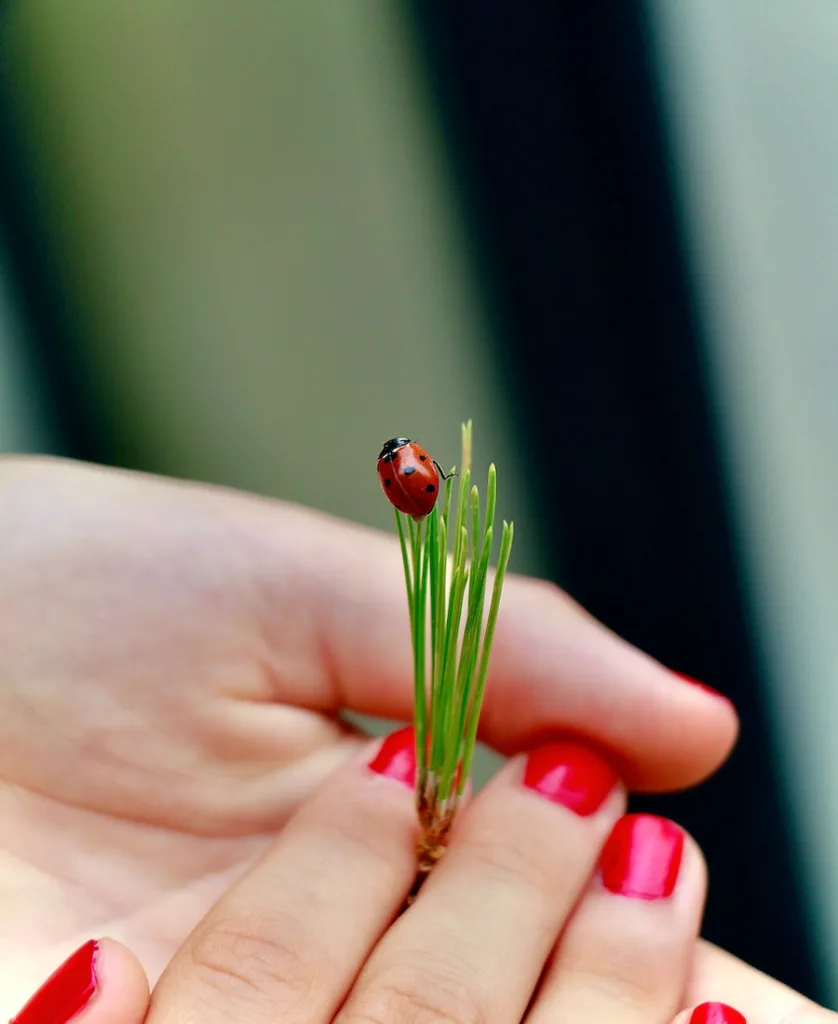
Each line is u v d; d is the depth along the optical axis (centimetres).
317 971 33
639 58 39
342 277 43
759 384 40
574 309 41
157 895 35
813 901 41
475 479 43
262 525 36
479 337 42
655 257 40
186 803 35
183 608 35
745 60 39
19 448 46
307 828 34
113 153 43
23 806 35
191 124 42
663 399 41
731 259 40
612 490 42
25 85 42
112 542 35
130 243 44
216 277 44
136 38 42
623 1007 33
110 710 35
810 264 39
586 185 40
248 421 46
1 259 44
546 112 40
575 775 34
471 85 40
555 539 42
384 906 34
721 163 39
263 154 42
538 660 35
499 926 33
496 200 41
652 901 33
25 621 35
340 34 41
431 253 42
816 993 40
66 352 46
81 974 32
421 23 40
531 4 40
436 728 33
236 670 35
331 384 44
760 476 40
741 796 41
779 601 41
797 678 41
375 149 42
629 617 42
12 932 34
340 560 35
